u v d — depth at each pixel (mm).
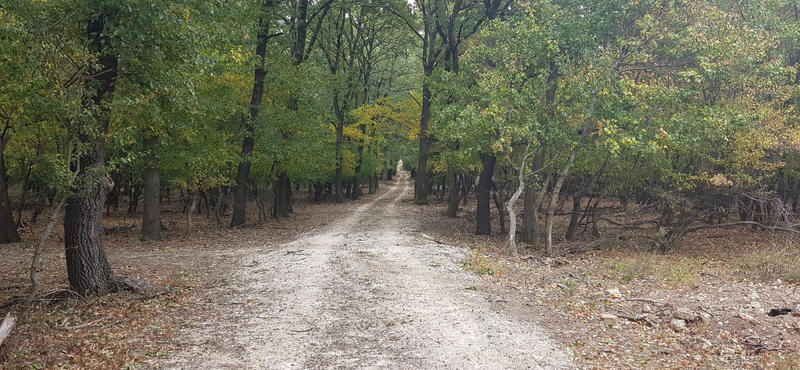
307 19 28359
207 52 11508
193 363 6324
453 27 25984
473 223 27656
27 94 8820
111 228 22031
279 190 29719
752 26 16047
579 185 21109
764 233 20578
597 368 6301
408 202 42375
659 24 14906
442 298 9664
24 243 17719
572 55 16328
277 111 22250
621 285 11695
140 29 8711
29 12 7934
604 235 20609
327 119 26906
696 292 10625
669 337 7727
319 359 6504
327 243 17703
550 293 10625
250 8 18219
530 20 15789
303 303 9281
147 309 8797
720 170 17656
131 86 9438
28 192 20953
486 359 6539
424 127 32875
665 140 14883
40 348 6641
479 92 18125
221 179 21031
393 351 6797
